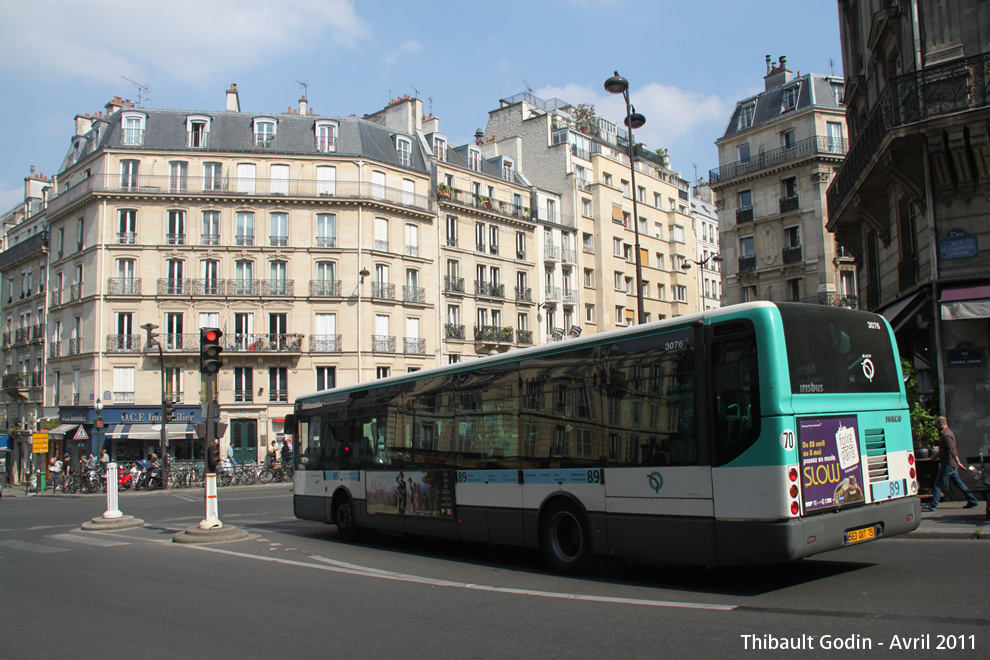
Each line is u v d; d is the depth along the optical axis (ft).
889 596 24.66
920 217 54.24
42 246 165.48
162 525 61.57
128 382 142.41
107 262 144.36
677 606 24.91
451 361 163.84
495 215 176.14
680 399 28.40
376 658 20.52
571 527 33.17
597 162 205.05
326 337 148.66
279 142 153.99
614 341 31.55
